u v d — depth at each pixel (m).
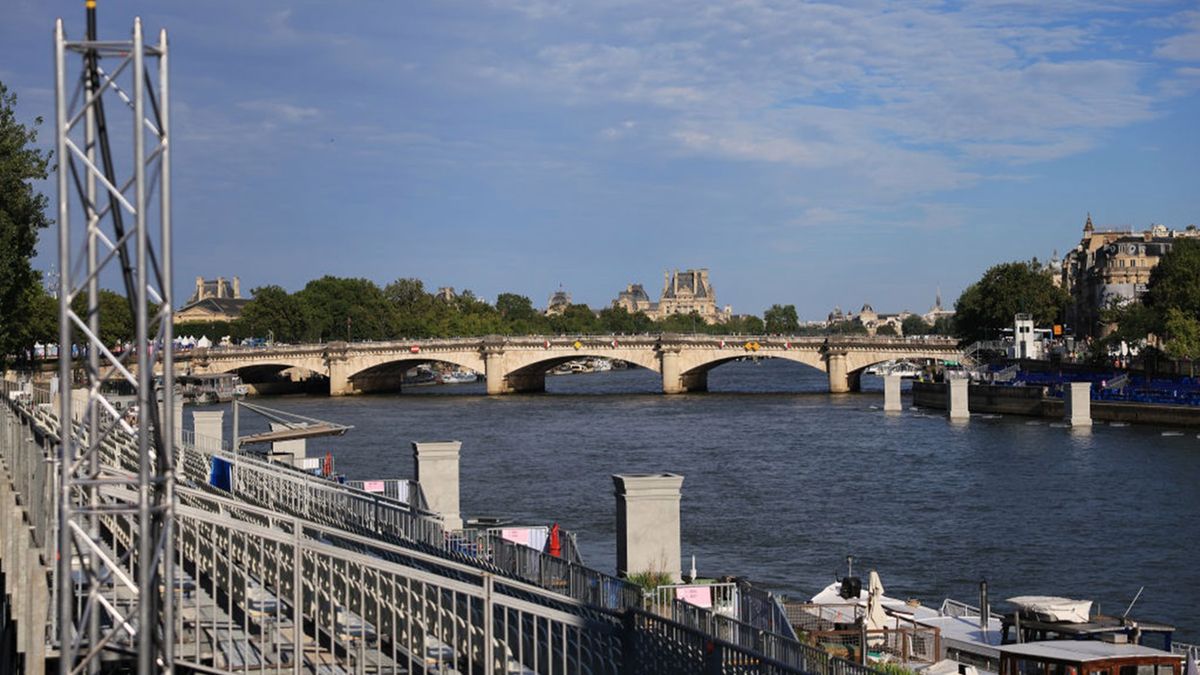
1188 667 42.31
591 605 29.55
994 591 69.56
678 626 28.28
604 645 29.94
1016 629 47.25
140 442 21.81
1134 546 80.81
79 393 66.12
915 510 96.25
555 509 97.31
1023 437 151.12
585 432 161.25
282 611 33.03
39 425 42.97
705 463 126.81
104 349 22.41
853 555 79.38
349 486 59.88
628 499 42.06
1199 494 100.81
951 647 49.50
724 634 32.31
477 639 32.53
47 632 28.89
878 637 47.19
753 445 144.25
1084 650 39.25
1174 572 73.44
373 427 170.75
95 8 21.81
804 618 51.38
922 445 143.12
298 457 87.12
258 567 34.25
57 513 27.36
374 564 26.77
